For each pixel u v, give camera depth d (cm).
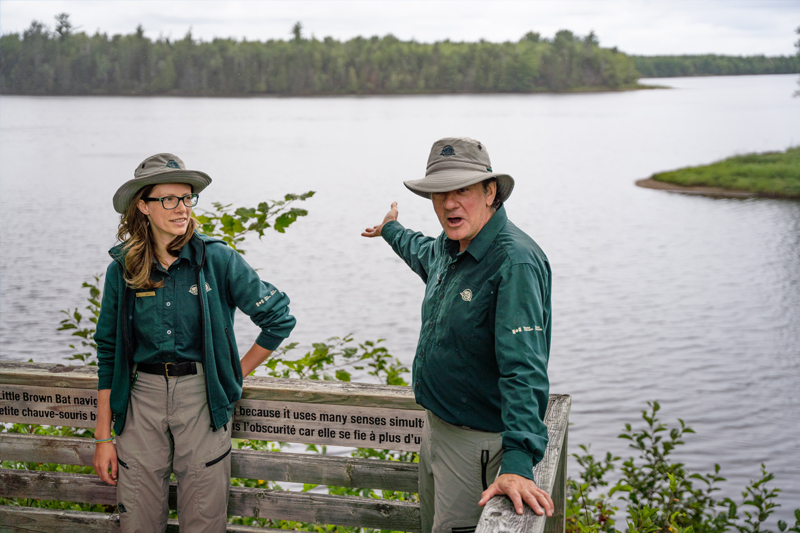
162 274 247
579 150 8394
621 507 688
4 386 291
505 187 221
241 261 257
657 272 2661
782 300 2222
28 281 2370
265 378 281
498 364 202
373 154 8319
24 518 293
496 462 221
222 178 5975
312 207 4356
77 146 9181
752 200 4566
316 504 270
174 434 250
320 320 1962
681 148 8306
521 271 204
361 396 262
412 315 2005
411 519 264
